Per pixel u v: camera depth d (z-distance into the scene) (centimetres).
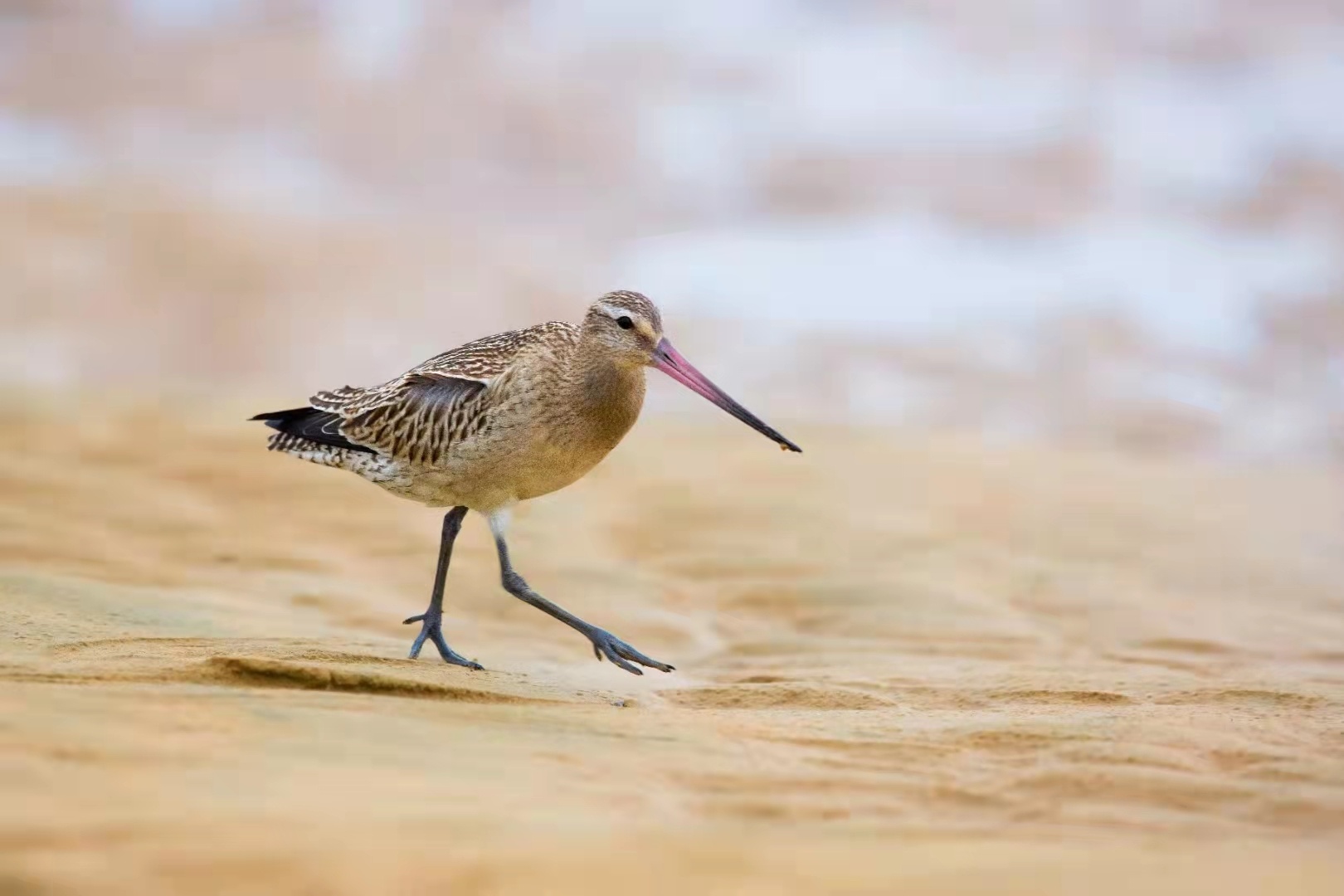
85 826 569
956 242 2466
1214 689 973
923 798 720
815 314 2234
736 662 1126
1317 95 2895
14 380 1939
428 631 1063
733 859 588
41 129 2827
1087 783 745
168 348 2084
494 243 2483
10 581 1117
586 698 934
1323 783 757
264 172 2714
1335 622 1227
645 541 1427
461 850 574
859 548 1407
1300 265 2361
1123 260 2384
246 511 1442
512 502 1118
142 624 1053
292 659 962
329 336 2180
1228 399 1992
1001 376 2045
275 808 604
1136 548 1433
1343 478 1733
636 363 1093
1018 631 1186
